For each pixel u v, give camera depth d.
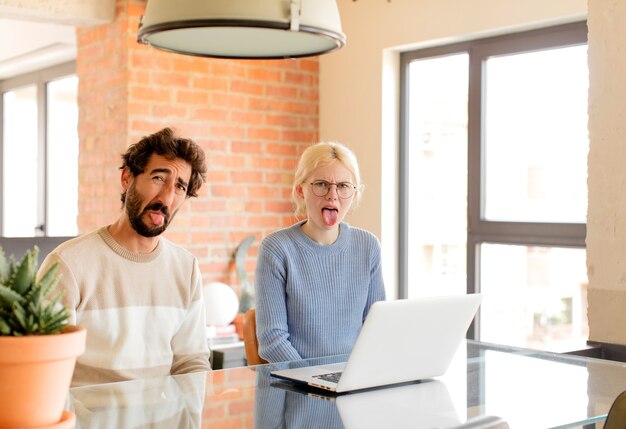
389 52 4.64
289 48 2.05
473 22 4.14
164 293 2.32
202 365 2.35
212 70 4.61
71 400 1.64
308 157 2.65
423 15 4.38
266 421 1.51
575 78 3.90
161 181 2.26
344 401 1.69
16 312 1.02
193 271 2.41
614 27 2.96
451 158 4.46
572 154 3.92
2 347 0.99
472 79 4.32
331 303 2.62
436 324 1.83
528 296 4.12
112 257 2.26
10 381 1.01
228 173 4.67
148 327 2.29
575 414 1.59
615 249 2.98
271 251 2.58
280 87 4.86
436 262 4.54
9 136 6.96
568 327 3.93
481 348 2.38
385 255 4.66
